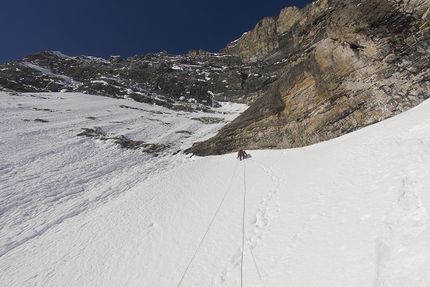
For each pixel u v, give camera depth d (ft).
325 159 36.24
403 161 21.48
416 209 15.10
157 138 103.91
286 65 68.28
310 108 60.18
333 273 14.49
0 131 83.05
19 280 29.78
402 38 45.75
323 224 20.33
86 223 43.34
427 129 24.30
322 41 56.90
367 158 27.35
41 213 48.47
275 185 35.45
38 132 88.89
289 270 17.11
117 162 78.38
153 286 22.26
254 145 71.82
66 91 192.95
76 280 27.14
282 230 22.85
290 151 56.70
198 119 145.07
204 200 39.47
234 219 29.45
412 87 44.73
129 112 142.51
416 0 42.91
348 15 52.39
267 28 264.52
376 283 11.76
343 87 53.67
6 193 51.83
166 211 39.42
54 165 68.64
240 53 287.07
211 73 250.37
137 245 31.14
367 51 49.73
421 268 10.62
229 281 19.21
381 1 47.09
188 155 84.12
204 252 24.77
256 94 202.59
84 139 90.02
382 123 40.55
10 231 42.22
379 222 16.19
